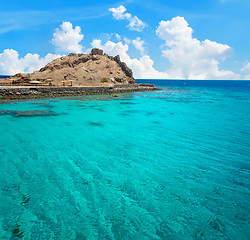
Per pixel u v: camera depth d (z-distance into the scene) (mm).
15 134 14297
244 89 99188
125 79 76812
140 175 8609
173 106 32719
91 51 88375
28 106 27922
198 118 22391
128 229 5441
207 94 62781
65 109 26469
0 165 9078
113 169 9117
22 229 5285
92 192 7164
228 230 5508
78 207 6285
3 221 5547
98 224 5582
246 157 10797
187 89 91875
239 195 7219
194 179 8344
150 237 5180
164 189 7531
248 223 5801
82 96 44219
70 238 5039
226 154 11219
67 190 7219
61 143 12633
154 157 10656
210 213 6207
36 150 11234
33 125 17188
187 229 5516
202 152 11508
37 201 6496
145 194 7164
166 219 5898
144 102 37625
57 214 5918
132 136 14672
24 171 8594
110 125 18141
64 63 77750
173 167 9461
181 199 6918
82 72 65812
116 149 11789
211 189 7590
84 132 15453
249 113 26203
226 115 24562
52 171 8695
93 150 11523
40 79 54812
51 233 5180
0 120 18641
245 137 14688
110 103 34344
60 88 43625
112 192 7219
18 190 7090
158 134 15344
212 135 15203
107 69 76812
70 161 9852
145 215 6043
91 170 8938
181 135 15141
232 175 8734
